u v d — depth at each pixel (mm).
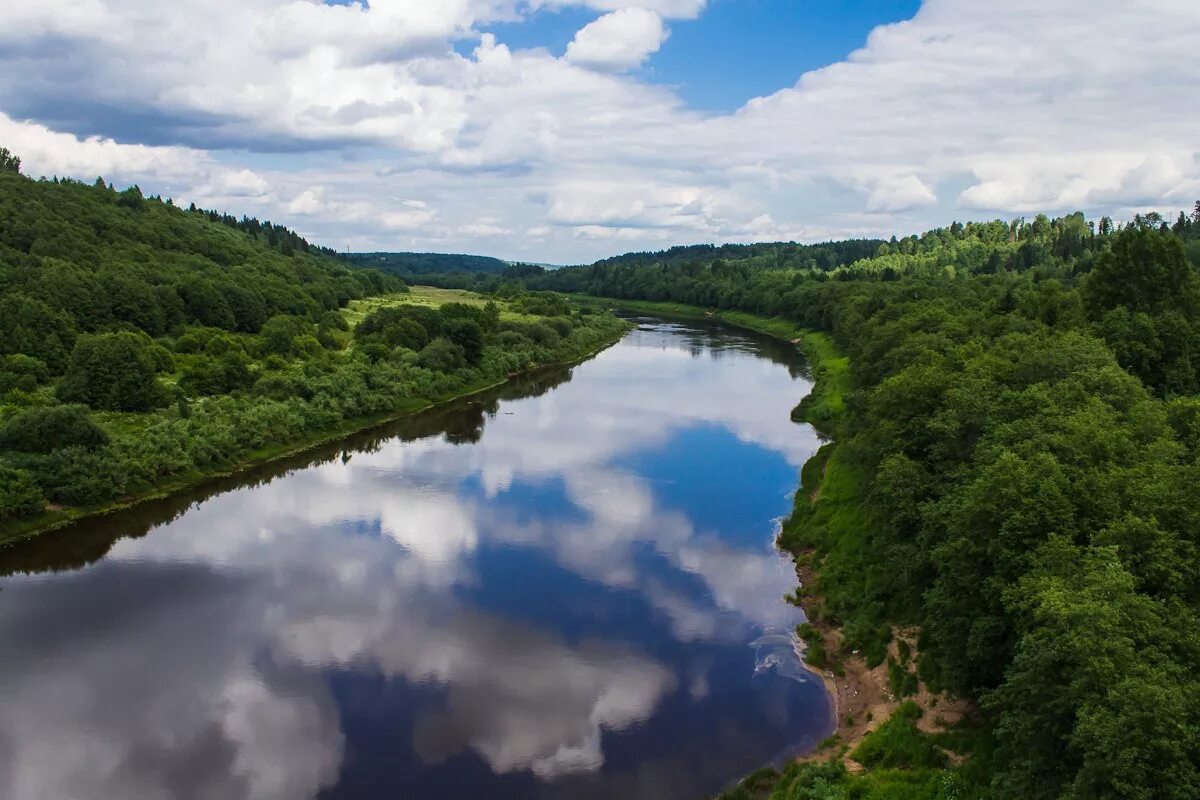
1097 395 38781
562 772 30578
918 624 37719
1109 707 19281
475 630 42281
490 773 30703
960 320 79812
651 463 73312
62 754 32094
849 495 54500
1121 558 24594
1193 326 59969
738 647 40094
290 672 38219
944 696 31969
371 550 53562
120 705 35594
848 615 41156
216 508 62406
